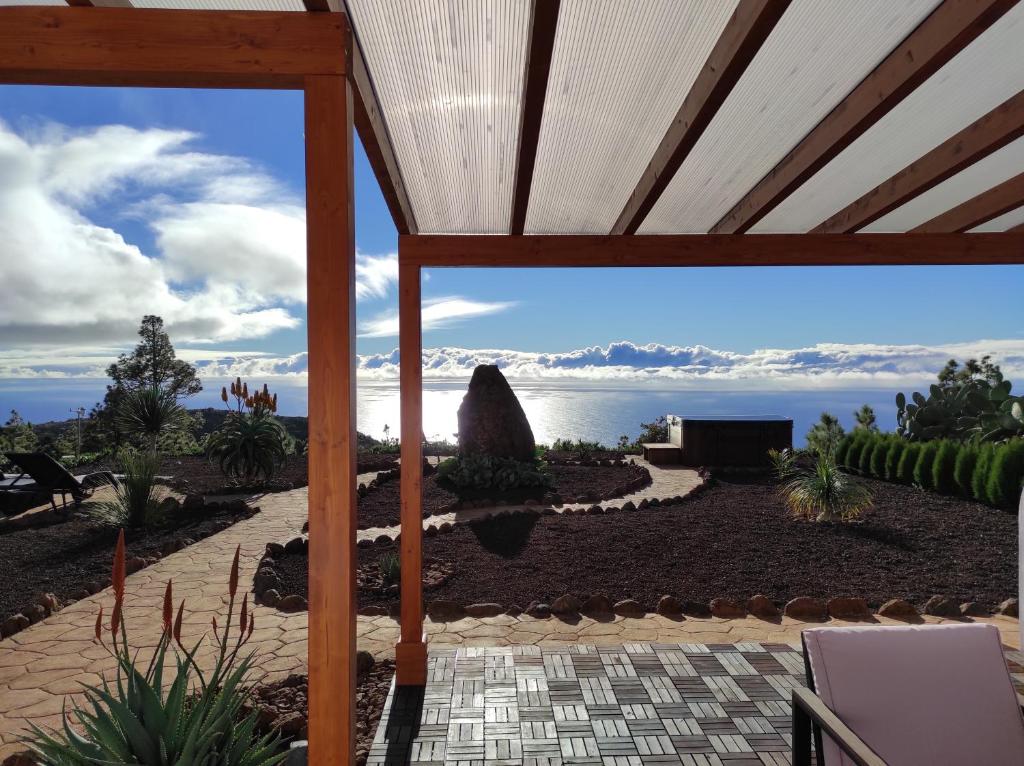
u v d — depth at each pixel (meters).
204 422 20.50
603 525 7.75
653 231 4.40
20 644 4.66
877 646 2.20
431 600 5.45
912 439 11.54
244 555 6.89
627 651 4.47
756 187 3.61
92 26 1.87
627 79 2.53
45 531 8.02
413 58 2.37
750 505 8.79
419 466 4.05
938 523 7.57
